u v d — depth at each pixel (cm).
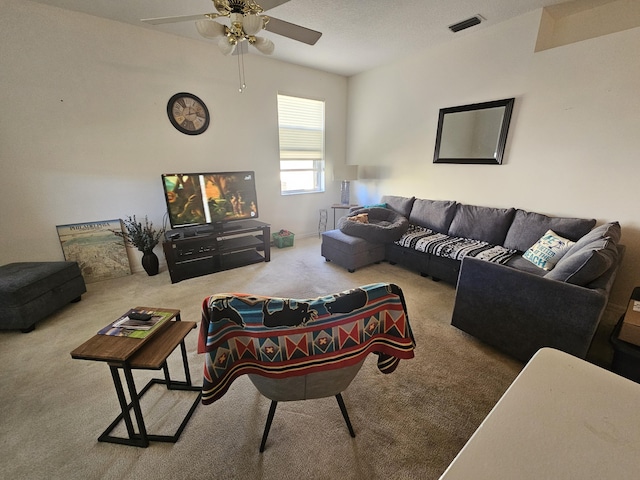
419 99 381
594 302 149
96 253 313
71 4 252
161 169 338
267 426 129
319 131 477
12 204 270
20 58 251
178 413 151
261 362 105
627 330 159
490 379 173
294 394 117
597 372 66
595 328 151
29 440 137
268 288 302
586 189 257
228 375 103
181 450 132
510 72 288
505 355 193
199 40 333
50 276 239
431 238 330
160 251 355
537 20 262
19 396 161
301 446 134
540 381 64
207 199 342
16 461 127
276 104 413
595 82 239
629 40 219
